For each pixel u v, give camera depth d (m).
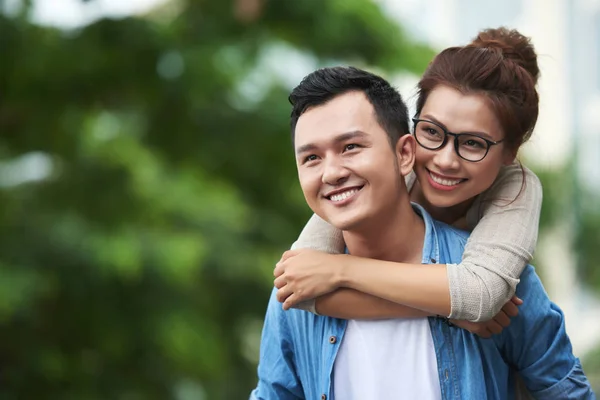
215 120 8.97
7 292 6.88
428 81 2.42
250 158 9.22
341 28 9.34
